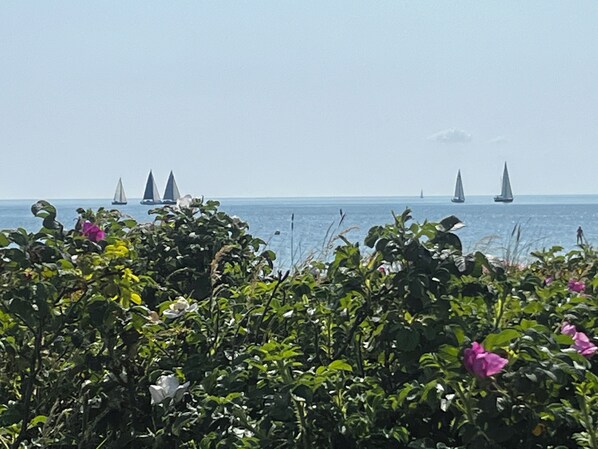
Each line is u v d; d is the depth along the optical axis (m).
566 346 4.29
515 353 3.92
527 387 3.77
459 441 4.20
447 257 4.53
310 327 5.21
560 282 5.75
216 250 6.73
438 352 4.06
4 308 4.46
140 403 4.82
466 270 4.50
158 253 6.70
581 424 4.00
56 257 4.64
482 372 3.77
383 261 4.77
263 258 6.98
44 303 4.38
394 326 4.40
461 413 4.01
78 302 4.64
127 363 4.79
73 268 4.61
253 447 4.01
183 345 5.16
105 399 4.72
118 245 5.02
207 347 5.11
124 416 4.74
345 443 4.09
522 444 3.93
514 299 4.82
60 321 4.58
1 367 4.83
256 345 5.08
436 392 4.02
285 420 4.08
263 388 4.22
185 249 6.72
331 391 4.18
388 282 4.74
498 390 3.85
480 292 4.68
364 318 4.78
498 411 3.80
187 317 5.18
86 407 4.70
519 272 7.07
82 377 4.97
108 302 4.62
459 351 3.91
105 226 6.71
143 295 5.87
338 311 4.90
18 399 4.95
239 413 4.16
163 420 4.57
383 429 4.07
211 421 4.28
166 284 6.47
